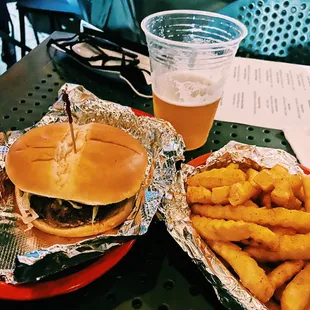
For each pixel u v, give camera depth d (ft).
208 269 0.71
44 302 0.71
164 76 0.99
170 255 0.80
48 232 0.85
